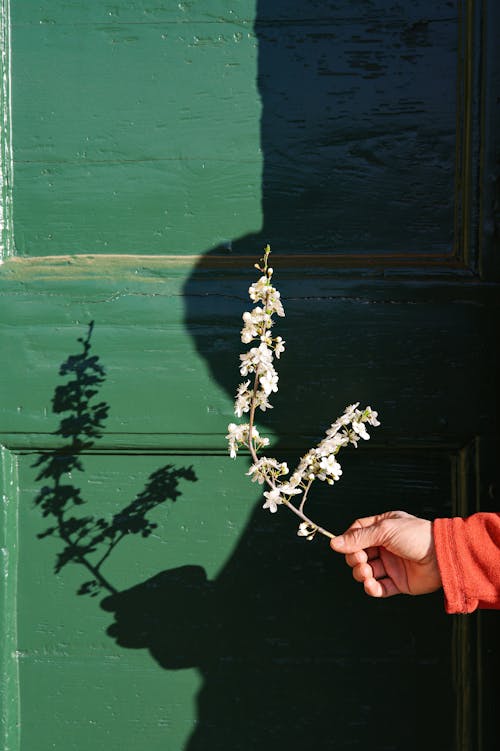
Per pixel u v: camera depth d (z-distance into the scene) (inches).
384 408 40.1
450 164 40.8
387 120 40.9
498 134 40.0
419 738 40.4
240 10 41.1
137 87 41.6
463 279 40.2
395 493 40.6
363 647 40.7
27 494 41.6
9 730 40.7
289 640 40.8
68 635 41.3
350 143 41.0
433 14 40.6
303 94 41.1
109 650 41.3
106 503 41.4
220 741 40.8
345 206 41.1
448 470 40.7
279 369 40.4
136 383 40.9
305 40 41.0
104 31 41.6
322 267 40.7
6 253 41.8
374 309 40.3
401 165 40.9
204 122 41.4
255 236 41.3
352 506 40.7
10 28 41.9
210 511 41.1
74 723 41.0
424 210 40.9
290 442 40.5
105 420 40.9
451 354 40.1
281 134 41.1
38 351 41.1
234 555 41.0
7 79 41.9
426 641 40.5
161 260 41.3
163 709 41.0
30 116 41.9
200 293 40.8
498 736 38.9
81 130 41.8
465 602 32.8
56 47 41.8
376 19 40.7
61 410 40.9
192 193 41.5
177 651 41.1
